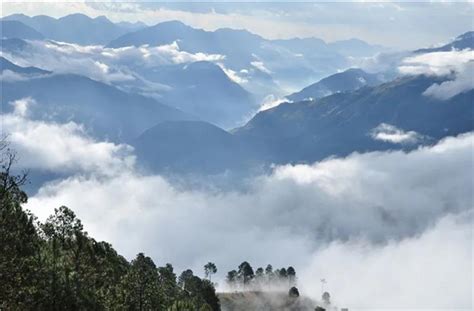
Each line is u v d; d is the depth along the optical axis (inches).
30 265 2581.2
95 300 3225.9
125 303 3946.9
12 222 2497.5
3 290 2196.1
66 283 2888.8
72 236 4069.9
